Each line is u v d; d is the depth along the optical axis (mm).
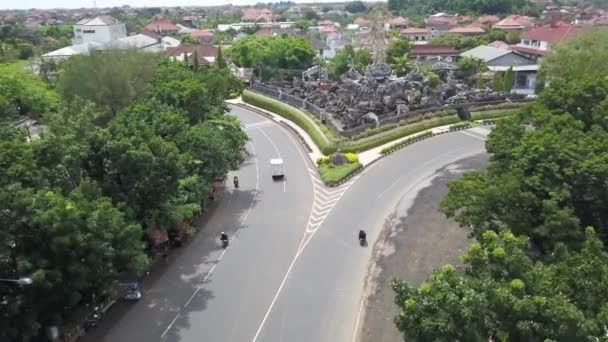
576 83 48031
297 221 53000
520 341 22156
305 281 41625
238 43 140375
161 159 40562
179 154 45562
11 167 33219
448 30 184000
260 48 135000
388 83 92062
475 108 90688
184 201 46062
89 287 33000
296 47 132000
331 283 41219
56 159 36875
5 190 29281
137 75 79562
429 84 99188
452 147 74500
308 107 96875
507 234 26266
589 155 35250
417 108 88188
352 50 127438
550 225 32219
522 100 93812
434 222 48938
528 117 47281
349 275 42281
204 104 63344
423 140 78875
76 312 32375
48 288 29391
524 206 34375
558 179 34750
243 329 35812
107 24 176125
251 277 42500
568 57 83750
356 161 69250
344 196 58969
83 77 74562
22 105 74750
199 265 44719
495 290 21953
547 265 30609
